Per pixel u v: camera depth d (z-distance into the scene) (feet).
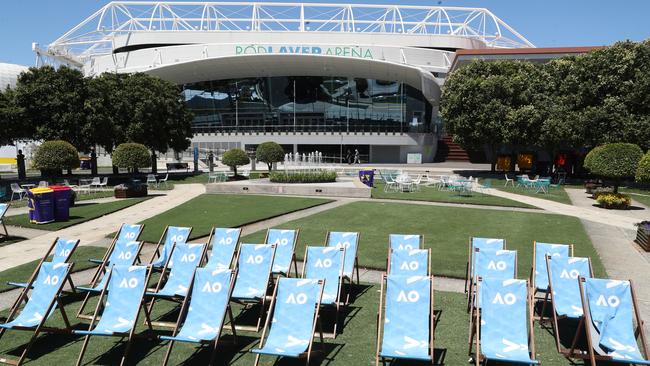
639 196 77.56
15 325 19.54
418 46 214.48
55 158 73.56
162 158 183.62
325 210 58.08
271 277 27.37
